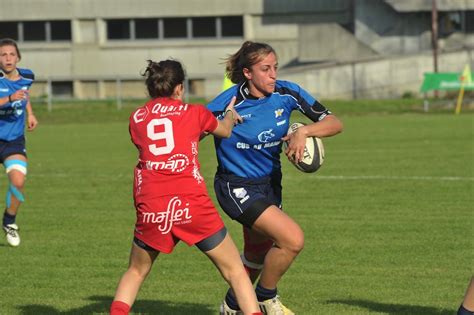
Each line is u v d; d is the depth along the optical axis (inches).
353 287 911.7
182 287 927.0
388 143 2516.0
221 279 963.3
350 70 4768.7
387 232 1213.7
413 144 2466.8
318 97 4768.7
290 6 5280.5
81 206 1499.8
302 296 876.6
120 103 4411.9
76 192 1669.5
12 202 1147.3
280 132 738.8
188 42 5398.6
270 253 727.7
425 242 1141.1
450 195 1541.6
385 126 3125.0
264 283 740.0
